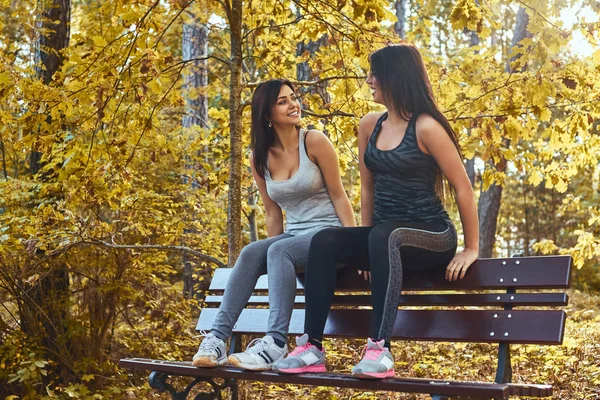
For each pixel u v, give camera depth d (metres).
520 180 20.52
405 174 2.84
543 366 5.75
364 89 5.18
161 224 6.14
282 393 5.85
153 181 6.69
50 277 6.22
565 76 4.36
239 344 3.71
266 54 5.57
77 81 4.50
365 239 2.85
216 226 7.01
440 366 6.05
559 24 4.20
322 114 5.00
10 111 5.38
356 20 4.82
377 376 2.44
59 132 4.76
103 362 6.25
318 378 2.58
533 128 4.77
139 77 4.45
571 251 7.85
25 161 7.86
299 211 3.38
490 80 4.62
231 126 4.74
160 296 6.74
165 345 6.63
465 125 4.80
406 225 2.76
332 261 2.86
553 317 2.61
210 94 9.16
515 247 22.11
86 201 4.96
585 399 4.91
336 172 3.35
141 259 6.39
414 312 3.00
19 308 6.09
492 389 2.20
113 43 4.46
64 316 6.26
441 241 2.82
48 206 5.39
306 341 2.76
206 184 5.32
